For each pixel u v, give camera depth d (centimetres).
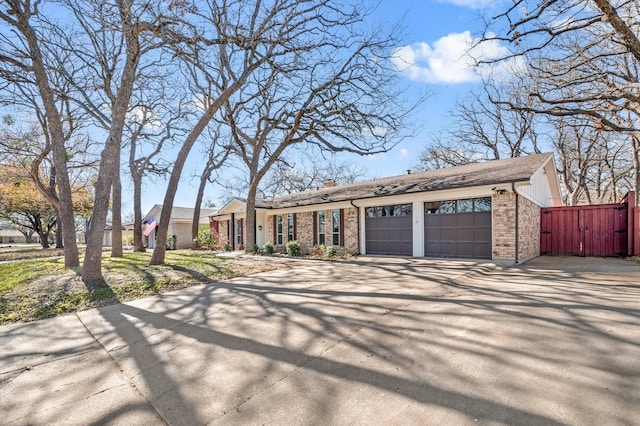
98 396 289
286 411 253
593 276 776
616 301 523
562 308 491
